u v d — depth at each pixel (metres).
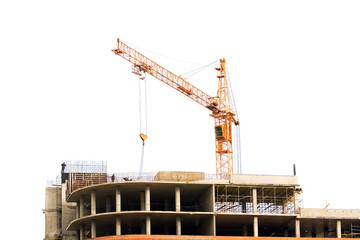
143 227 113.56
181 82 180.62
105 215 109.25
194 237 107.62
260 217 112.69
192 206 122.88
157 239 106.56
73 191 114.38
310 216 113.75
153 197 117.94
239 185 112.75
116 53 175.38
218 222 116.44
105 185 109.81
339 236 114.31
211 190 111.94
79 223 116.19
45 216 144.75
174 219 112.56
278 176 114.69
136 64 175.50
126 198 117.69
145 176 114.19
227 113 186.12
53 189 147.00
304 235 125.44
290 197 116.25
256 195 114.00
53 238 141.75
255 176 113.94
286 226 119.38
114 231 122.81
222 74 189.50
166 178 112.75
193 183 110.94
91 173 132.25
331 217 114.12
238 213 110.81
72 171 143.88
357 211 115.12
